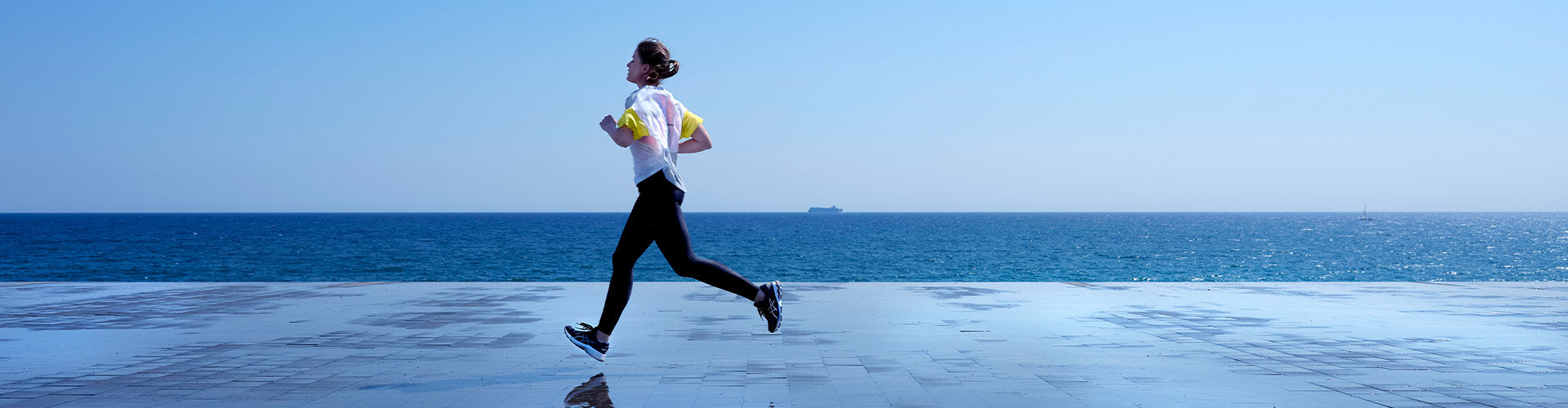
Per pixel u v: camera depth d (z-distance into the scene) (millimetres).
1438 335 5840
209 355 4855
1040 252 43094
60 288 9906
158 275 26953
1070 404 3418
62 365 4477
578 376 4148
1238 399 3510
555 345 5320
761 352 5047
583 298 8719
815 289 9953
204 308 7723
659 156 3584
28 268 29594
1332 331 6047
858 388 3803
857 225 115438
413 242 56125
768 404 3443
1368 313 7367
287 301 8383
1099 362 4605
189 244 51219
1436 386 3801
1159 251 44844
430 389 3760
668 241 3623
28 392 3627
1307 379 4035
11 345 5270
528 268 30984
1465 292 9523
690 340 5559
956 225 114625
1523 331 6000
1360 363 4543
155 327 6266
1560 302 8273
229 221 151500
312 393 3645
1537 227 107688
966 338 5711
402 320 6762
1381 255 40094
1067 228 95438
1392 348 5148
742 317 7008
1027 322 6703
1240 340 5574
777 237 67438
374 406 3355
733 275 3639
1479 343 5395
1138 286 10352
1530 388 3744
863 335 5875
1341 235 72125
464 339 5590
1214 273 28078
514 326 6336
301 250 44594
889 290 9859
